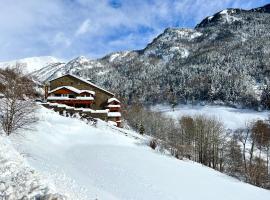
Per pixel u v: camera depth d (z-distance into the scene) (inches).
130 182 1231.5
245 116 7022.6
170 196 1152.2
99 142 2230.6
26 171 640.4
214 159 3196.4
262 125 3489.2
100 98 3508.9
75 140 2110.0
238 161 3083.2
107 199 816.3
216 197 1298.0
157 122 4456.2
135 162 1681.8
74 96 3321.9
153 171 1533.0
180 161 2197.3
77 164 1387.8
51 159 1288.1
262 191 1668.3
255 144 3622.0
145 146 2432.3
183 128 3622.0
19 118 1647.4
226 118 6968.5
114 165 1508.4
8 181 589.3
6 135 1471.5
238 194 1448.1
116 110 3501.5
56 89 3307.1
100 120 2898.6
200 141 3147.1
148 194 1109.7
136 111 4680.1
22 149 1262.3
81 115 2866.6
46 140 1813.5
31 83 2497.5
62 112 2807.6
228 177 1993.1
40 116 2223.2
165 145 2586.1
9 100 1596.9
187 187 1353.3
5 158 713.0
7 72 2068.2
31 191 542.0
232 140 3737.7
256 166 2723.9
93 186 975.6
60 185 757.3
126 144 2345.0
